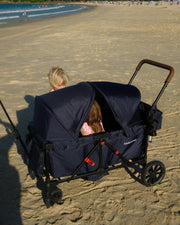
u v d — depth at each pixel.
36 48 12.42
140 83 7.12
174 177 3.32
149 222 2.59
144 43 13.39
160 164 3.00
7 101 5.94
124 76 7.79
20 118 5.07
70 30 19.11
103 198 2.91
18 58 10.38
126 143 2.87
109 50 11.70
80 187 3.10
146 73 8.09
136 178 3.29
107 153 2.79
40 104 2.57
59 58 10.30
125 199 2.91
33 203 2.83
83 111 2.53
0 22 30.25
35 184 3.15
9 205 2.79
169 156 3.79
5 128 4.64
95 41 14.14
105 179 3.25
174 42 13.62
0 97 6.18
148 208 2.78
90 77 7.72
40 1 148.00
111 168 2.90
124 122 2.71
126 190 3.06
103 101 3.25
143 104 3.18
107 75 7.91
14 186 3.10
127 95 2.73
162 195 2.99
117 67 8.84
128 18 30.69
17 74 8.16
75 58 10.26
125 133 2.74
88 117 2.70
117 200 2.89
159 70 8.41
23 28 21.98
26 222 2.57
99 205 2.81
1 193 2.97
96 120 2.76
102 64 9.28
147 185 3.07
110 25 22.39
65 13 50.06
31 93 6.48
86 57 10.40
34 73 8.27
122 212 2.71
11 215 2.65
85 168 2.75
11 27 23.42
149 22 24.83
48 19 33.66
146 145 2.99
